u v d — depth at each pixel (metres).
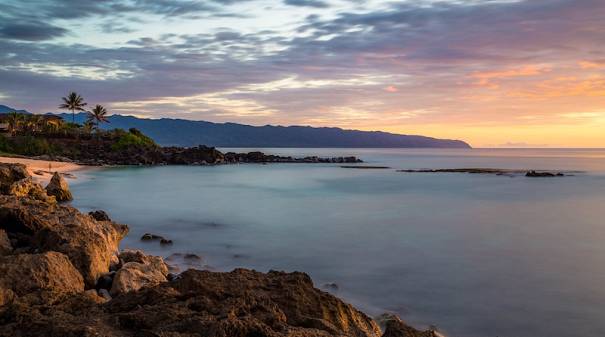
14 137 108.62
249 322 7.18
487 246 26.91
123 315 7.57
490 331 14.35
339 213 40.94
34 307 8.38
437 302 16.86
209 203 46.88
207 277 9.82
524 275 20.64
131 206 43.09
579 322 15.11
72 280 10.98
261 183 74.62
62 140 121.25
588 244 27.73
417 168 130.38
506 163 169.25
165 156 125.88
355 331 9.18
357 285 18.84
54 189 43.69
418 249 25.92
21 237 15.13
